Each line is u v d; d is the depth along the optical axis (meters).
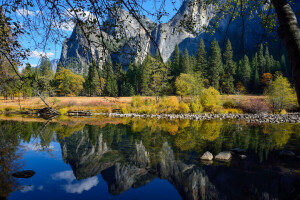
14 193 5.13
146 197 5.19
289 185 5.77
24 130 16.31
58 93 63.53
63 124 20.62
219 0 4.01
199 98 36.34
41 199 4.85
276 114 29.70
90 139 13.02
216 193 5.36
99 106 40.59
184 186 5.90
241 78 61.69
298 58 1.62
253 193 5.35
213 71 54.09
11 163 7.71
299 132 15.05
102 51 2.96
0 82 4.90
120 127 18.72
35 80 4.12
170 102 34.47
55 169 7.21
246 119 25.61
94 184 5.95
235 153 9.40
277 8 1.86
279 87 30.33
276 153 9.17
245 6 3.98
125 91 58.38
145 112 34.69
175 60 66.75
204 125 20.03
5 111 36.00
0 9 2.72
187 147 10.73
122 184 6.03
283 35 1.78
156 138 13.31
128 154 9.45
